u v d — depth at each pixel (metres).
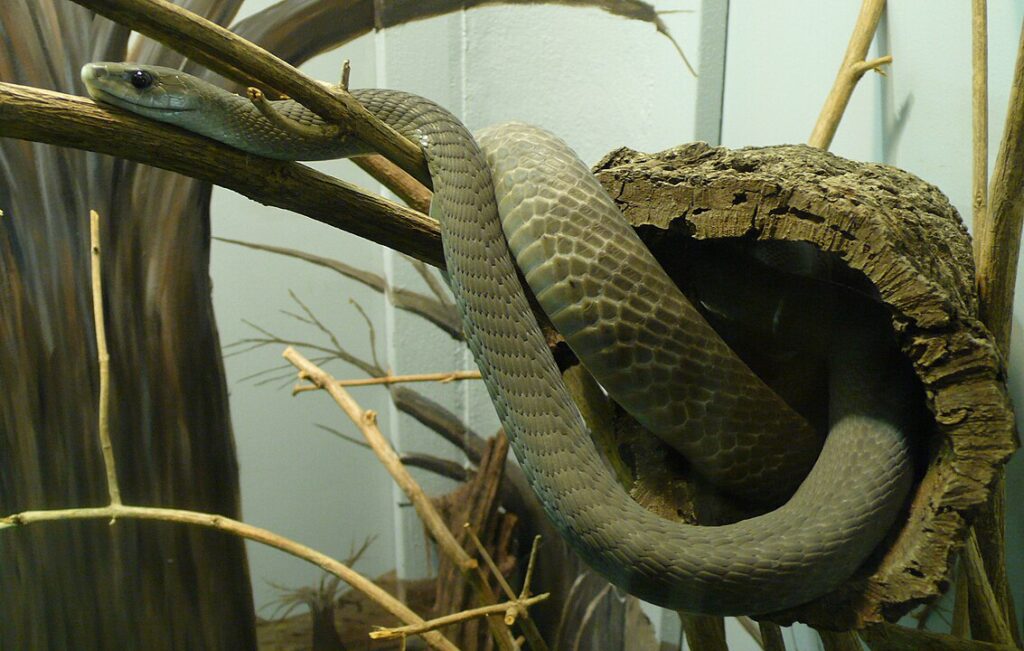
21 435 0.90
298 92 0.40
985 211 0.53
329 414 1.06
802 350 0.46
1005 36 0.57
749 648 0.81
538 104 0.95
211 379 0.98
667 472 0.45
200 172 0.43
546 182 0.45
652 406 0.43
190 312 0.96
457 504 1.05
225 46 0.38
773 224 0.41
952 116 0.61
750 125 0.79
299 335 1.03
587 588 1.02
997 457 0.36
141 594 0.97
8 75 0.82
